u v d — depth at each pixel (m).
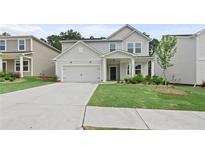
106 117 6.84
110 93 12.62
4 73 22.70
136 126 5.91
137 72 26.11
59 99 10.34
